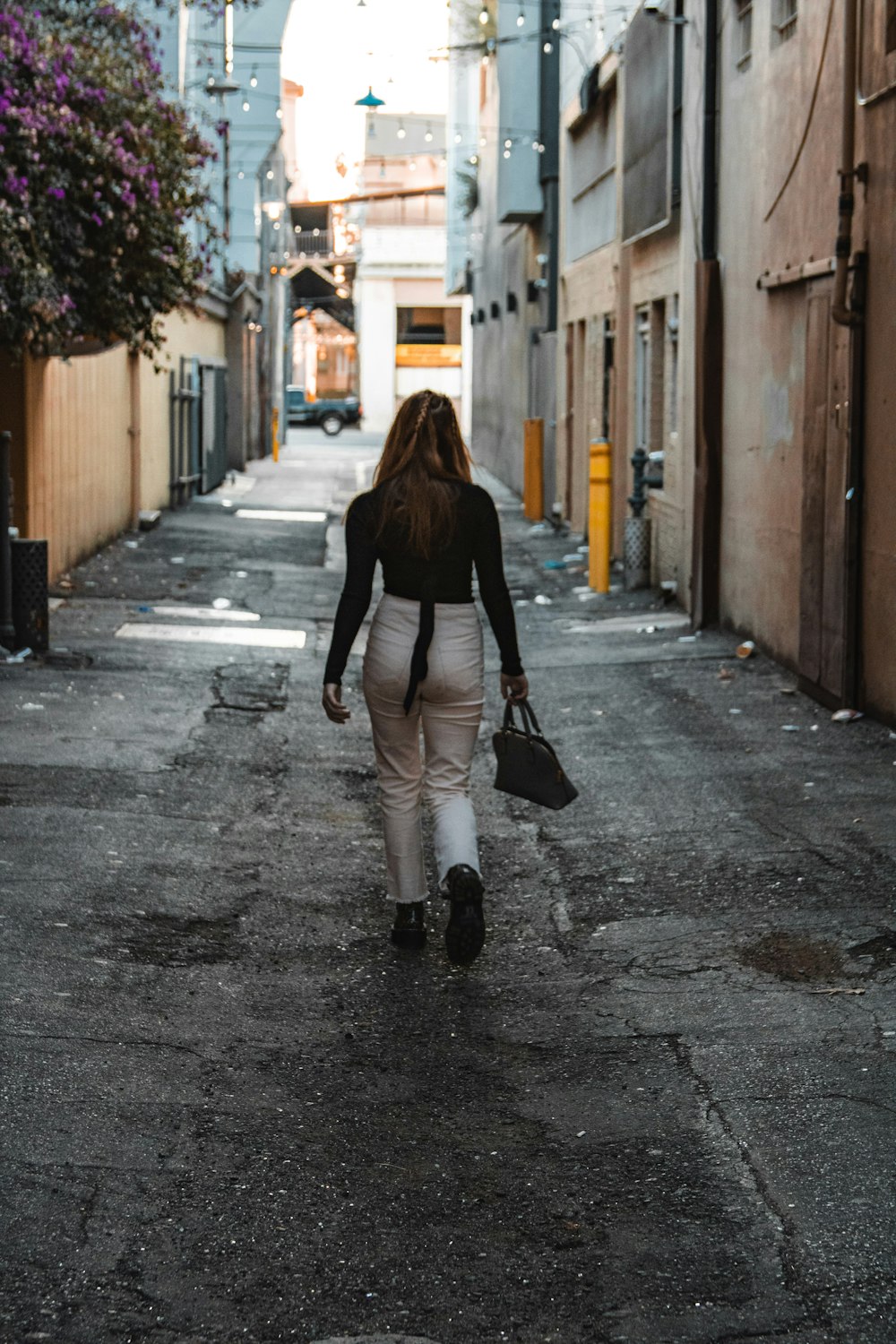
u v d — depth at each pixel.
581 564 20.08
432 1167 3.95
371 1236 3.58
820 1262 3.46
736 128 12.80
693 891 6.46
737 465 13.01
